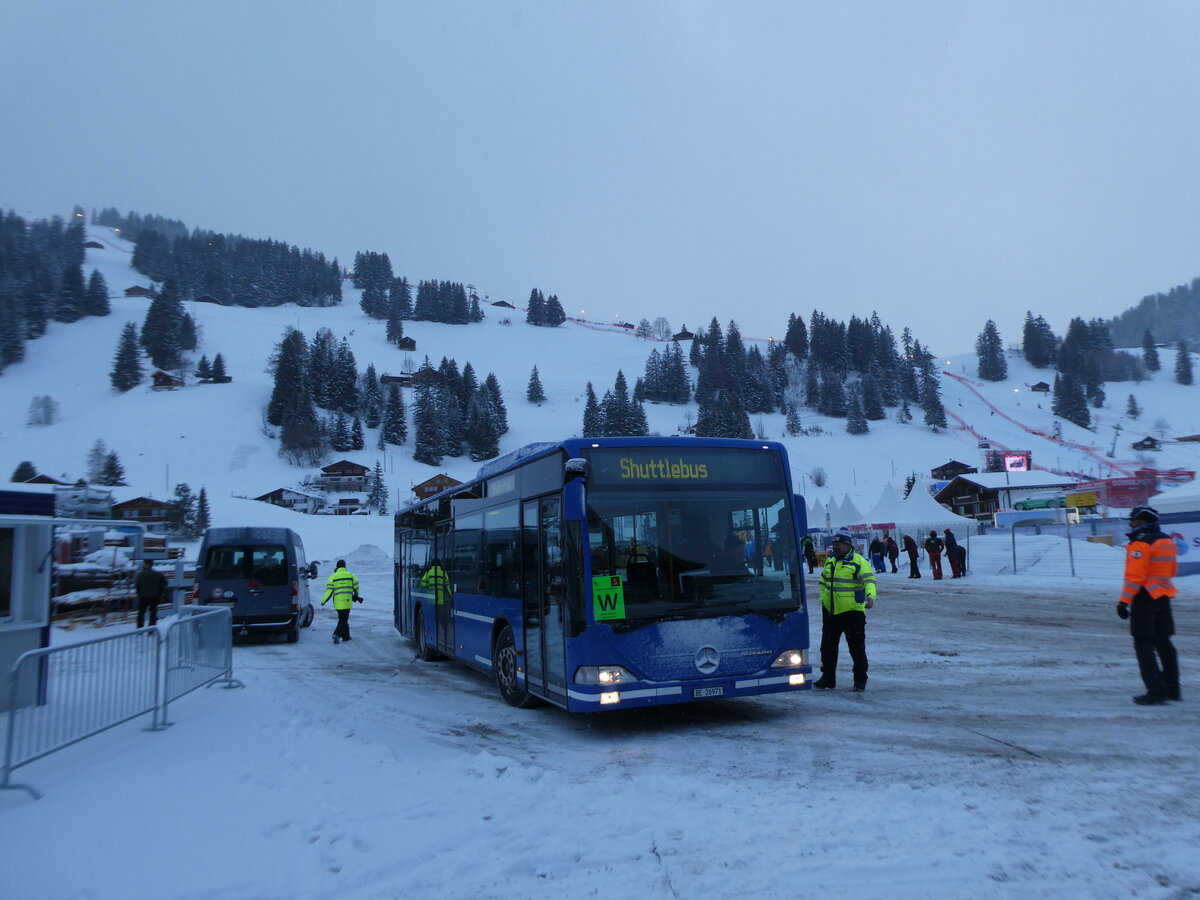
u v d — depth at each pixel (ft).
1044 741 21.45
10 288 572.10
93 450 336.90
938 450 447.42
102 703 23.11
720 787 18.35
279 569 55.06
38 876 14.05
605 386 628.28
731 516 25.99
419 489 350.43
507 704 30.96
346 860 14.56
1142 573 25.63
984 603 64.64
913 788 17.65
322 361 506.89
